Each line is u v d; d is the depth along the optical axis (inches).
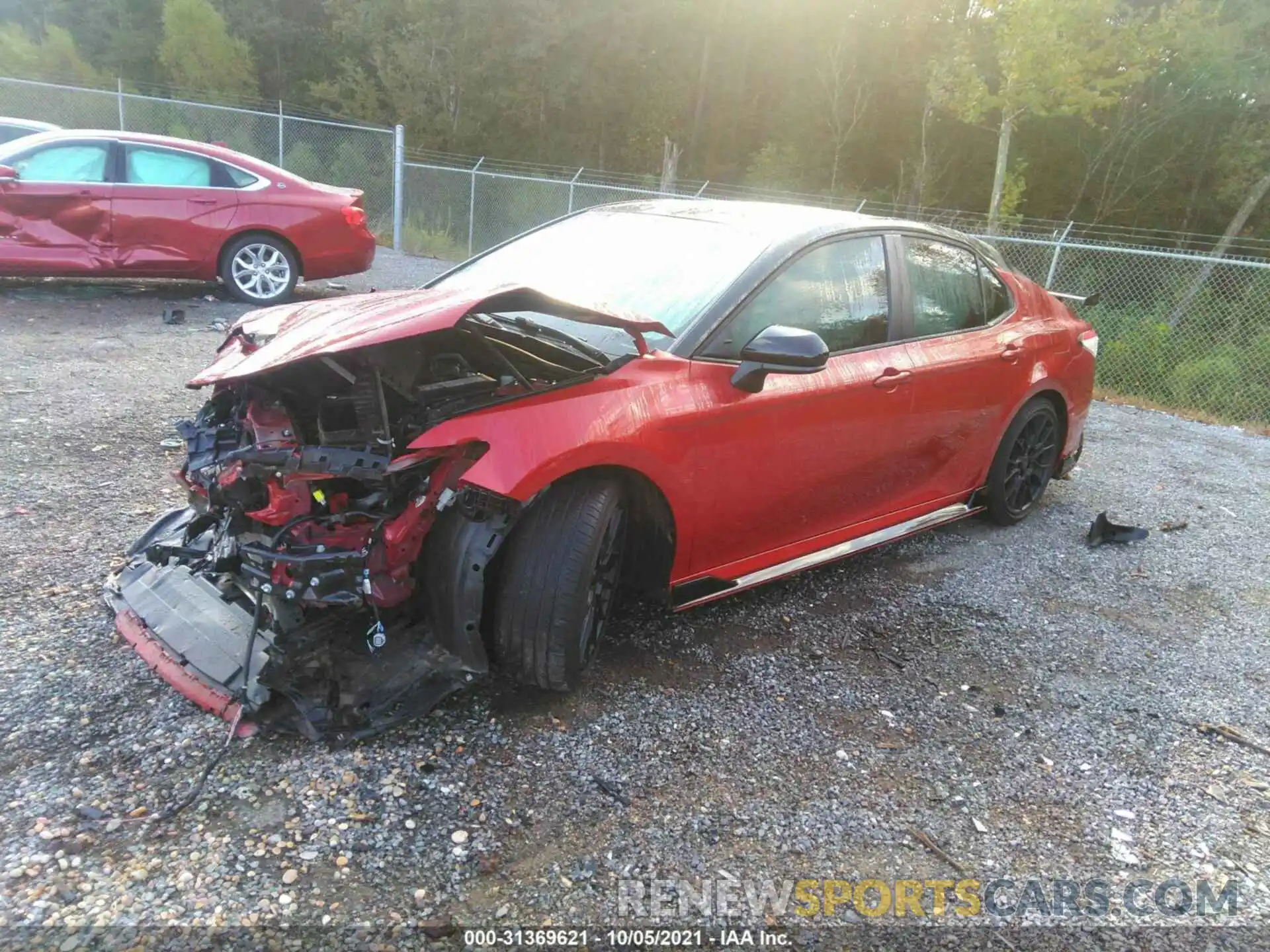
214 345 283.3
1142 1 956.6
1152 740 116.2
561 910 78.9
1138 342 441.7
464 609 96.8
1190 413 374.6
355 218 367.9
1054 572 171.6
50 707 96.7
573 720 106.3
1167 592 166.7
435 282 149.9
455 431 93.3
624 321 104.6
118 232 320.8
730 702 114.6
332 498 93.2
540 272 140.5
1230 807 103.4
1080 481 236.8
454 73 1185.4
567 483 103.3
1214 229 1175.6
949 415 158.6
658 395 110.0
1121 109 1088.2
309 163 724.0
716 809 94.2
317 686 95.9
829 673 125.2
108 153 321.4
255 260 351.3
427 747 97.7
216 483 97.6
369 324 95.0
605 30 1209.4
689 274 128.6
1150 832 98.0
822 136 1332.4
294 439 94.9
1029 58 687.7
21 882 74.2
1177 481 247.6
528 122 1234.0
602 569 109.3
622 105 1275.8
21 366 235.5
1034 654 137.3
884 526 157.5
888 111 1302.9
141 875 76.5
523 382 102.2
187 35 1193.4
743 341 122.3
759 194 872.9
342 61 1264.8
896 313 148.7
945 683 126.1
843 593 153.3
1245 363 415.5
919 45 1222.3
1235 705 126.8
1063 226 1096.8
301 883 77.9
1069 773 107.6
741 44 1338.6
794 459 129.3
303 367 97.7
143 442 186.4
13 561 129.1
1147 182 1171.9
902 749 108.9
